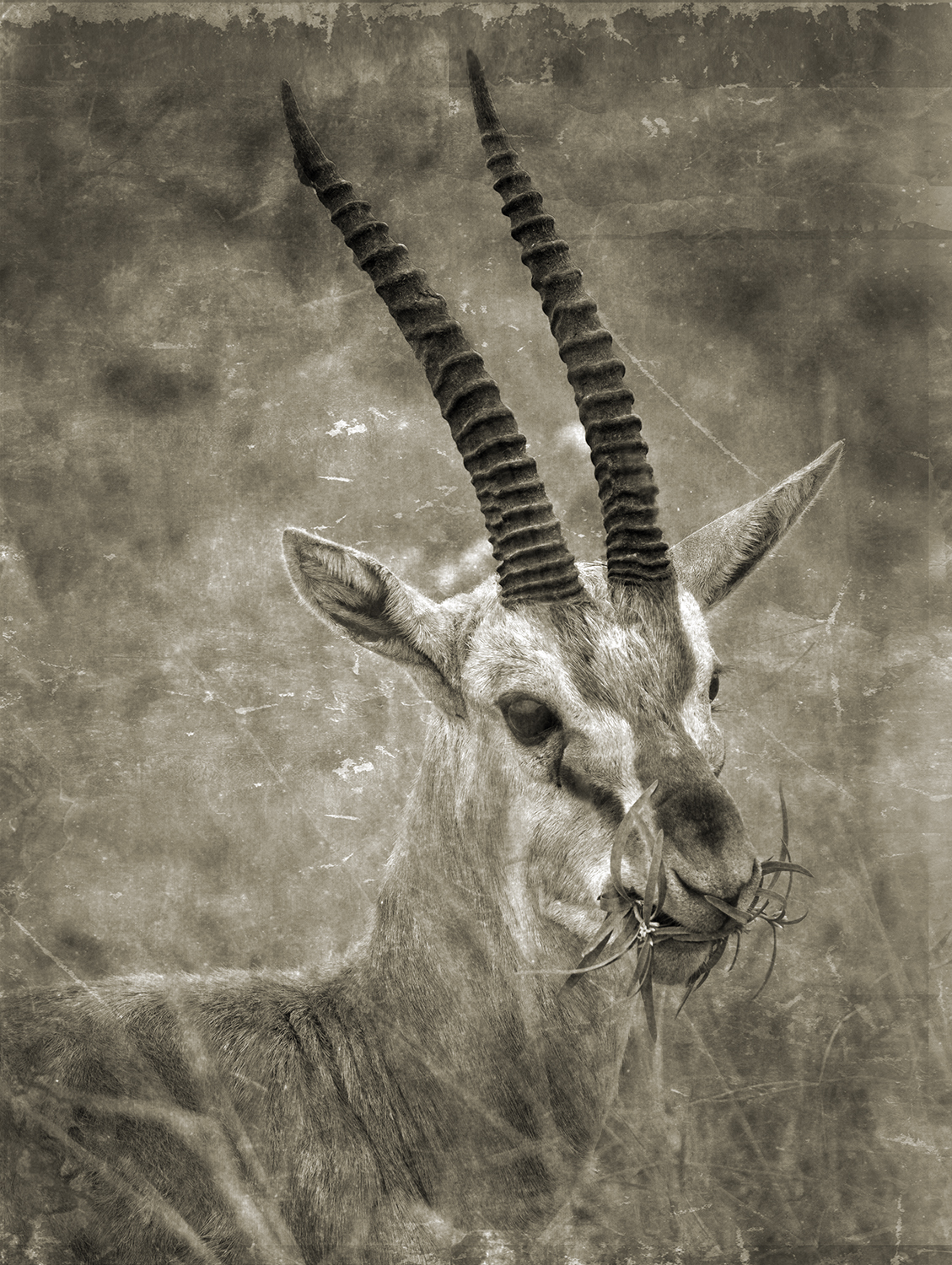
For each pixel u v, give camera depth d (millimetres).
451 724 7441
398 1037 7738
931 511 12891
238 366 13344
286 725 12172
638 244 13523
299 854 11617
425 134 13461
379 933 7973
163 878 11438
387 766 12008
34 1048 8211
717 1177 8586
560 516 12992
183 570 12781
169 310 13352
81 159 13344
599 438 7211
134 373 13211
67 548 12727
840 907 10727
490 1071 7512
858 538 12828
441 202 13477
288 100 7711
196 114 13453
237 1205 7551
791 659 12281
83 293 13289
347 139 13383
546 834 6898
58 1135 7875
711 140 13602
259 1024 8078
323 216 13562
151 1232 7574
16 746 11906
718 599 7977
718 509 13062
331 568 7340
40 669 12250
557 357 13430
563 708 6770
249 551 12867
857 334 13453
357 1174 7570
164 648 12453
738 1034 9781
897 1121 9195
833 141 13586
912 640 12398
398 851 7977
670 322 13422
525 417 13305
